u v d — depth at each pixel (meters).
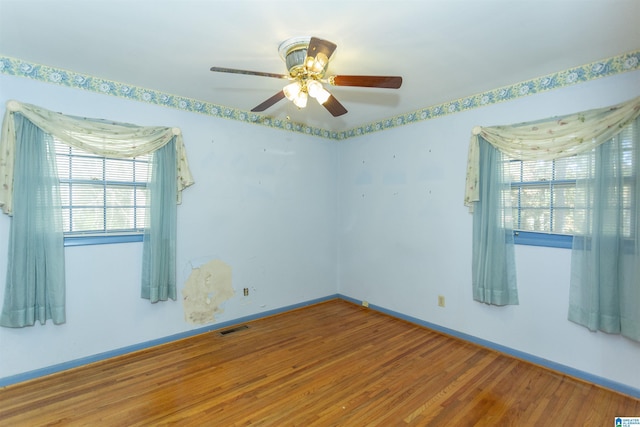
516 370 2.46
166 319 2.94
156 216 2.79
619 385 2.16
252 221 3.53
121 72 2.46
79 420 1.89
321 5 1.64
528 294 2.59
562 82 2.39
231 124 3.34
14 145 2.21
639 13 1.68
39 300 2.31
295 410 1.99
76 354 2.49
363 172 3.99
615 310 2.14
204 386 2.24
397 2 1.62
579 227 2.30
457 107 3.02
